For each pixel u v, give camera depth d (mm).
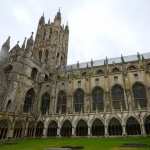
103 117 53312
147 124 48719
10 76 61562
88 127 53406
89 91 64875
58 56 96312
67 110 63750
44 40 97125
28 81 67625
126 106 56688
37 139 52094
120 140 38625
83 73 76438
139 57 69625
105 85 63438
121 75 63312
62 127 57812
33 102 69062
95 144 32250
